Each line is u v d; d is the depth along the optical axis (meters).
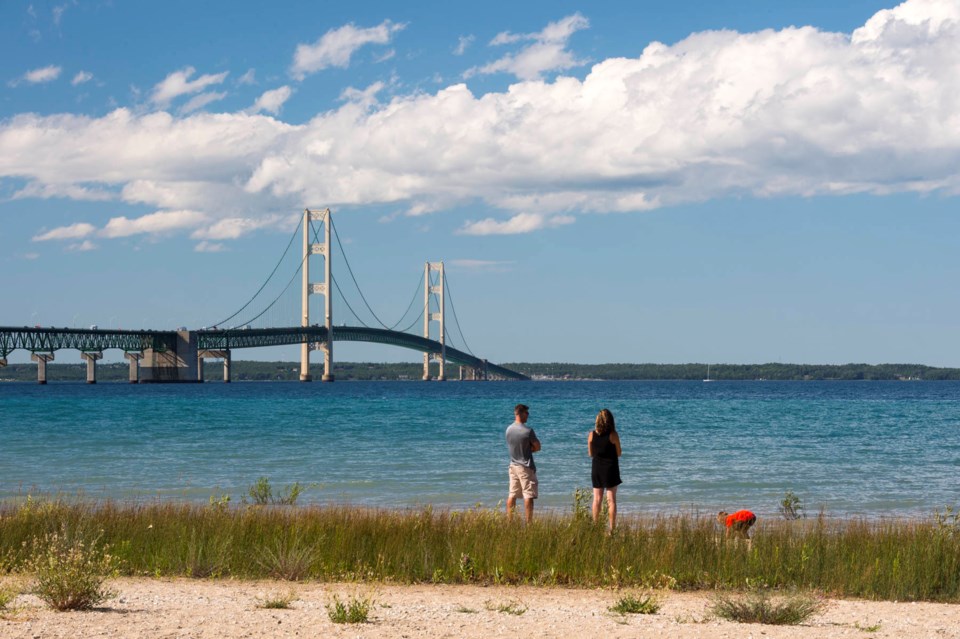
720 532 12.40
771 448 36.00
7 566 11.23
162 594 9.88
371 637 7.40
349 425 50.44
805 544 11.59
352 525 12.70
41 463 29.80
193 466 28.88
